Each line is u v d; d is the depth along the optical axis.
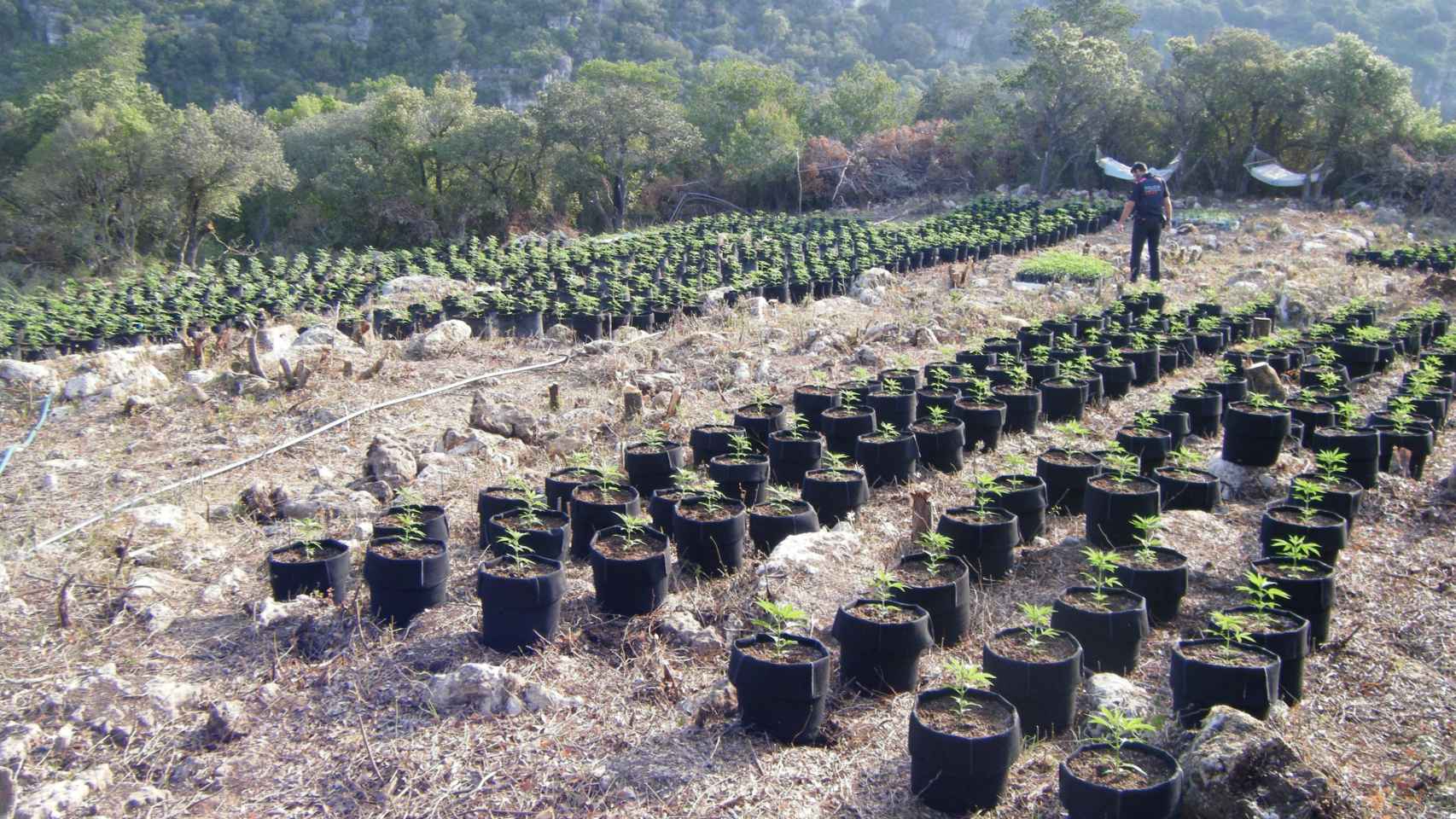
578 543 7.05
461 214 39.47
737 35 106.62
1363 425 9.12
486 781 4.43
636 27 94.06
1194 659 4.74
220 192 36.34
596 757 4.59
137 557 6.86
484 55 82.75
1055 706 4.68
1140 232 17.20
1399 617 5.93
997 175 39.03
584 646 5.64
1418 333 13.09
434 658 5.46
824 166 40.12
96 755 4.75
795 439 8.29
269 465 9.17
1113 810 3.82
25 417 10.93
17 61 56.47
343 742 4.77
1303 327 14.77
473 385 11.82
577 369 12.35
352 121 40.16
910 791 4.35
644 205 43.38
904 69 103.44
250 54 77.06
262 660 5.52
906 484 8.23
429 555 6.02
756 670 4.62
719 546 6.46
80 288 27.69
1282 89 33.59
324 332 13.95
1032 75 35.75
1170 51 36.09
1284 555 5.89
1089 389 10.60
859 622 5.03
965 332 14.06
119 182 35.03
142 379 12.07
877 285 18.67
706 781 4.41
